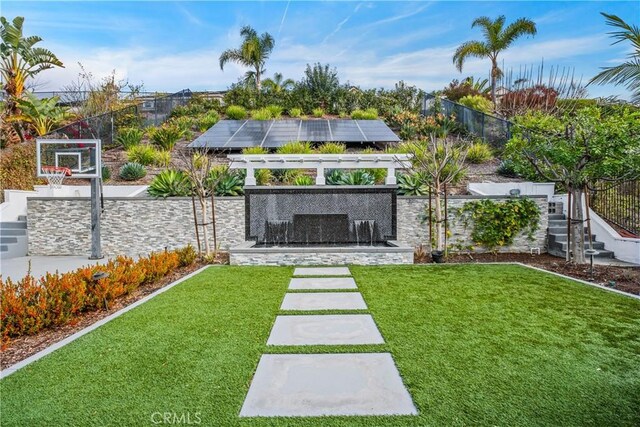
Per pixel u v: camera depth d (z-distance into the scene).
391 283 7.25
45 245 11.17
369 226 10.97
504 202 10.55
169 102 22.50
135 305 5.95
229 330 4.92
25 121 16.94
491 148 15.95
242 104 24.52
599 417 3.04
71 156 12.99
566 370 3.80
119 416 3.08
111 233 11.08
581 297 6.32
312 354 4.22
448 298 6.27
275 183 12.51
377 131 17.34
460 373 3.75
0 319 4.77
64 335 5.05
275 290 6.81
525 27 22.61
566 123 8.33
